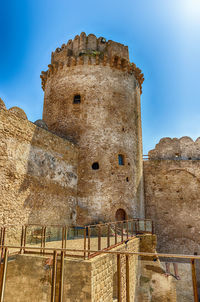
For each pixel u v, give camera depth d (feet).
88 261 23.06
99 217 54.60
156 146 83.25
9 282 25.31
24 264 25.75
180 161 77.87
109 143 60.70
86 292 21.93
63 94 65.87
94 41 72.43
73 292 22.40
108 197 56.44
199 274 55.16
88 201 55.72
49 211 45.11
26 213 39.19
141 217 66.03
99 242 28.17
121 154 61.62
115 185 58.03
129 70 70.64
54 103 67.21
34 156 42.86
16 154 38.47
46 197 44.75
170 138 83.20
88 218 54.39
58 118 64.64
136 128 69.26
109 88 65.41
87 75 65.46
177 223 73.00
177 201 74.79
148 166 78.33
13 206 36.65
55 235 41.14
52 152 48.49
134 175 63.77
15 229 35.70
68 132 61.82
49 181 46.29
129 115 67.15
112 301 27.04
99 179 57.36
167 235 72.08
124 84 68.54
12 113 38.40
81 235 46.98
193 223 72.59
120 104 65.67
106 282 26.14
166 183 76.48
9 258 26.43
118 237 43.91
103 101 63.72
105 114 62.75
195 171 76.59
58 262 24.14
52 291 18.83
